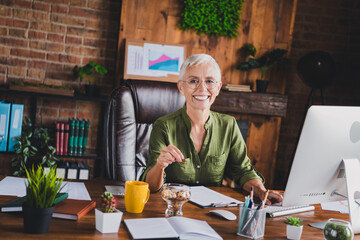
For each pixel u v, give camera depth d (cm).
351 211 149
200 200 166
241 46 402
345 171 150
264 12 402
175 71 388
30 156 363
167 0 383
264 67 400
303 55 442
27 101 393
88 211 140
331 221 130
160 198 167
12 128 353
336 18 443
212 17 387
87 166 373
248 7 399
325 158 148
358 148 152
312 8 439
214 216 150
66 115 402
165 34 387
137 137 230
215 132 201
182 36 390
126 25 379
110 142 220
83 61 400
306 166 146
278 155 451
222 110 388
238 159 207
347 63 449
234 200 171
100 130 406
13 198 145
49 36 392
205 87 191
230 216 147
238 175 204
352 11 444
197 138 200
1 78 389
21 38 388
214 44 397
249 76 407
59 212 131
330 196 161
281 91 412
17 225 122
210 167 201
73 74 398
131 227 127
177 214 145
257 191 184
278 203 174
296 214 165
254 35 403
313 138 143
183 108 203
